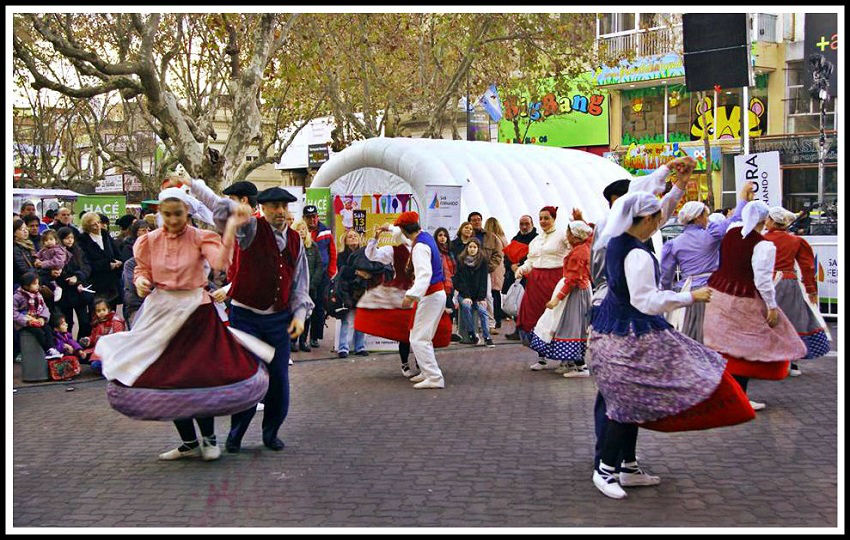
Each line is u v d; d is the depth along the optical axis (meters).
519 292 14.73
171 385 6.75
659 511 5.84
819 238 16.62
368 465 7.09
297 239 7.61
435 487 6.46
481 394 10.05
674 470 6.82
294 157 49.12
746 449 7.42
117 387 6.77
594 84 33.88
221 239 6.95
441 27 28.02
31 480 6.82
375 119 29.61
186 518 5.87
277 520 5.79
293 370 11.98
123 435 8.34
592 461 7.10
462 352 13.46
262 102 32.34
